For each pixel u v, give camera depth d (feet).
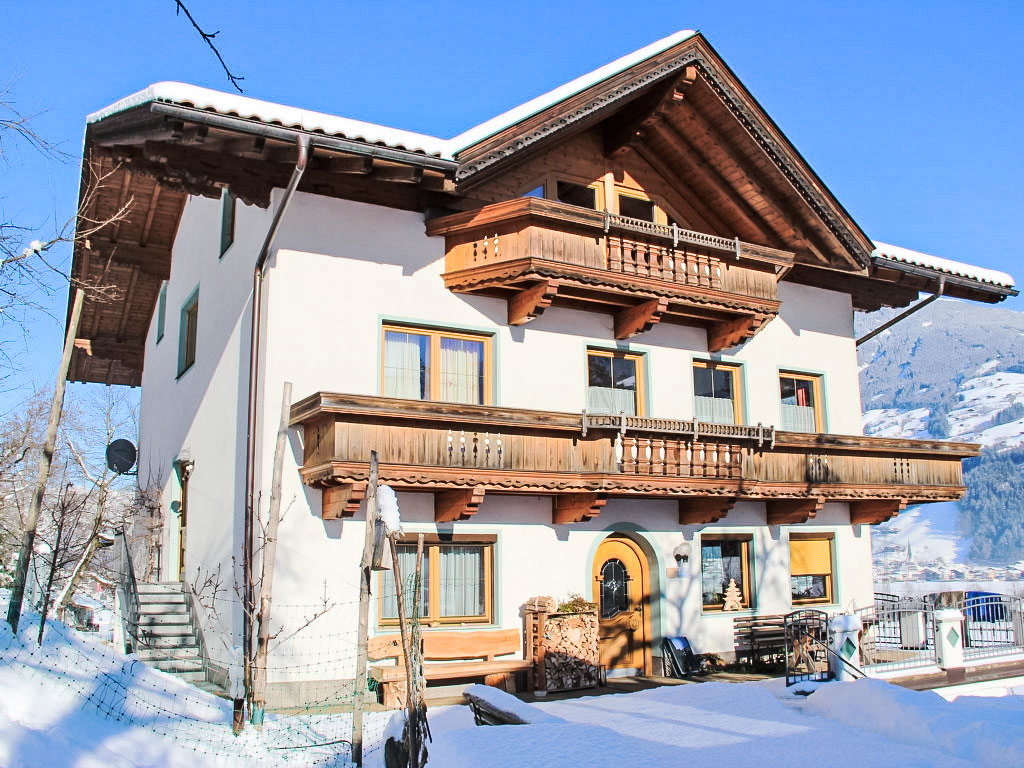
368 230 44.42
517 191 48.85
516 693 43.52
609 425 45.16
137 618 42.55
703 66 49.96
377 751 30.50
